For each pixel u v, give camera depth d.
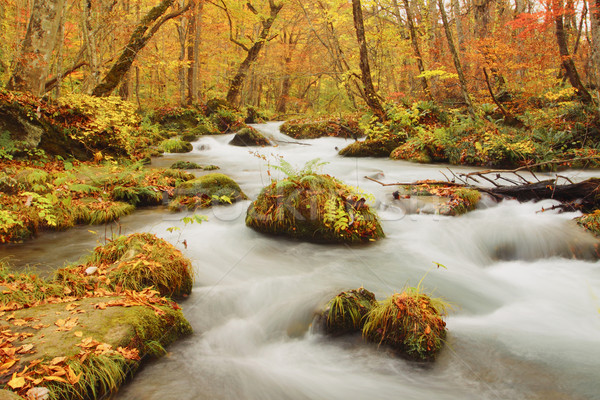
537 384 3.09
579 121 12.09
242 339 3.72
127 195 7.61
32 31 10.58
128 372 2.96
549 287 5.01
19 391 2.39
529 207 7.30
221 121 21.69
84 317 3.24
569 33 19.09
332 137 18.62
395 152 13.30
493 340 3.70
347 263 5.31
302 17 25.95
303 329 3.84
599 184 6.82
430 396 2.99
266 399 2.88
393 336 3.51
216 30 25.47
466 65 18.17
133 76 30.36
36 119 9.55
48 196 5.79
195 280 4.76
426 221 6.84
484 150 11.55
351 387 3.08
